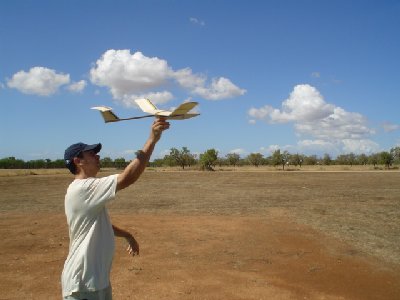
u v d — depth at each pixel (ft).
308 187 94.02
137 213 50.67
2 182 112.98
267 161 280.72
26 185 103.71
